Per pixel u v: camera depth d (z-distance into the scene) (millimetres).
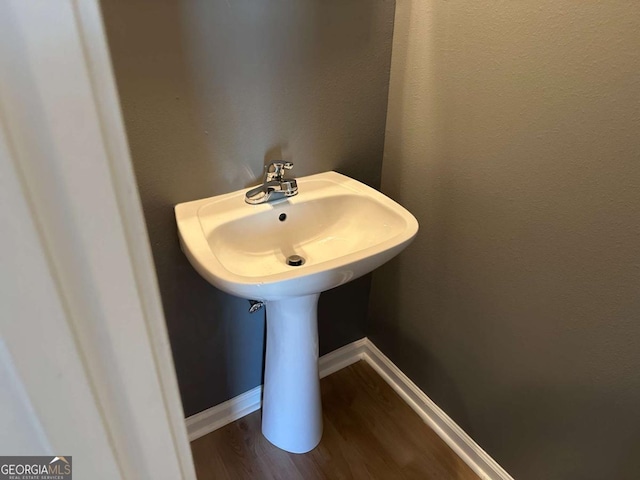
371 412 1641
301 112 1221
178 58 1002
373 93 1312
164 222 1162
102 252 305
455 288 1330
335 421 1604
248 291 898
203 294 1323
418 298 1480
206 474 1445
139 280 333
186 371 1422
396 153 1387
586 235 958
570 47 875
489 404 1351
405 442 1545
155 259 1194
